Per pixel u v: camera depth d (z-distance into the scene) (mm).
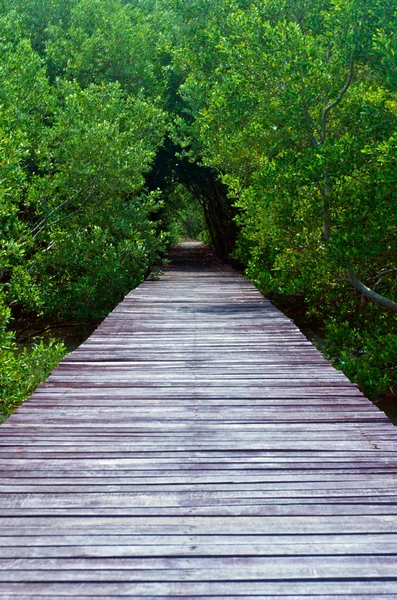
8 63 10734
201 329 6738
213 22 12578
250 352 5484
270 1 9406
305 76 7523
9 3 14859
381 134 7336
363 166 7281
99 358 5223
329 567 1939
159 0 18078
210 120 11102
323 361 5098
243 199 9523
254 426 3402
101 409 3744
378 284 8656
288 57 7641
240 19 7977
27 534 2158
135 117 13531
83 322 11594
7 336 6211
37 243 11133
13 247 7859
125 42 15383
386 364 7105
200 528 2211
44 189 10227
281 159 7887
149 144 14359
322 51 8031
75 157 10766
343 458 2898
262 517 2301
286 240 8633
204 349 5625
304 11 10328
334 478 2662
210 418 3559
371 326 8453
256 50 7793
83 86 15102
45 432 3303
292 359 5180
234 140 9789
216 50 12203
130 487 2576
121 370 4801
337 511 2344
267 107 8180
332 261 7508
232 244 19516
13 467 2793
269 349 5621
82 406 3809
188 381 4441
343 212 7605
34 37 15141
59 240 10477
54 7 15602
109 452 3002
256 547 2068
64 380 4469
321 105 8234
